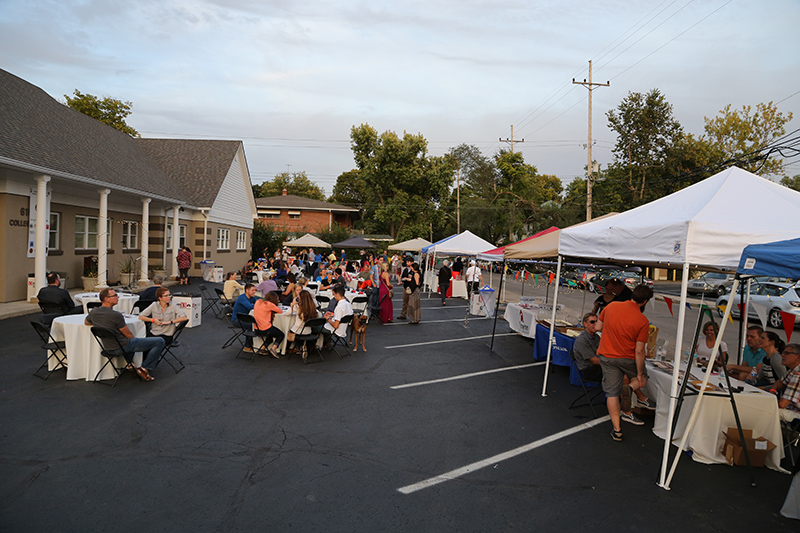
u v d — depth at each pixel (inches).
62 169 502.6
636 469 182.1
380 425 219.9
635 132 1636.3
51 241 575.5
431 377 304.0
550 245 304.5
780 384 212.8
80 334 261.3
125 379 272.7
